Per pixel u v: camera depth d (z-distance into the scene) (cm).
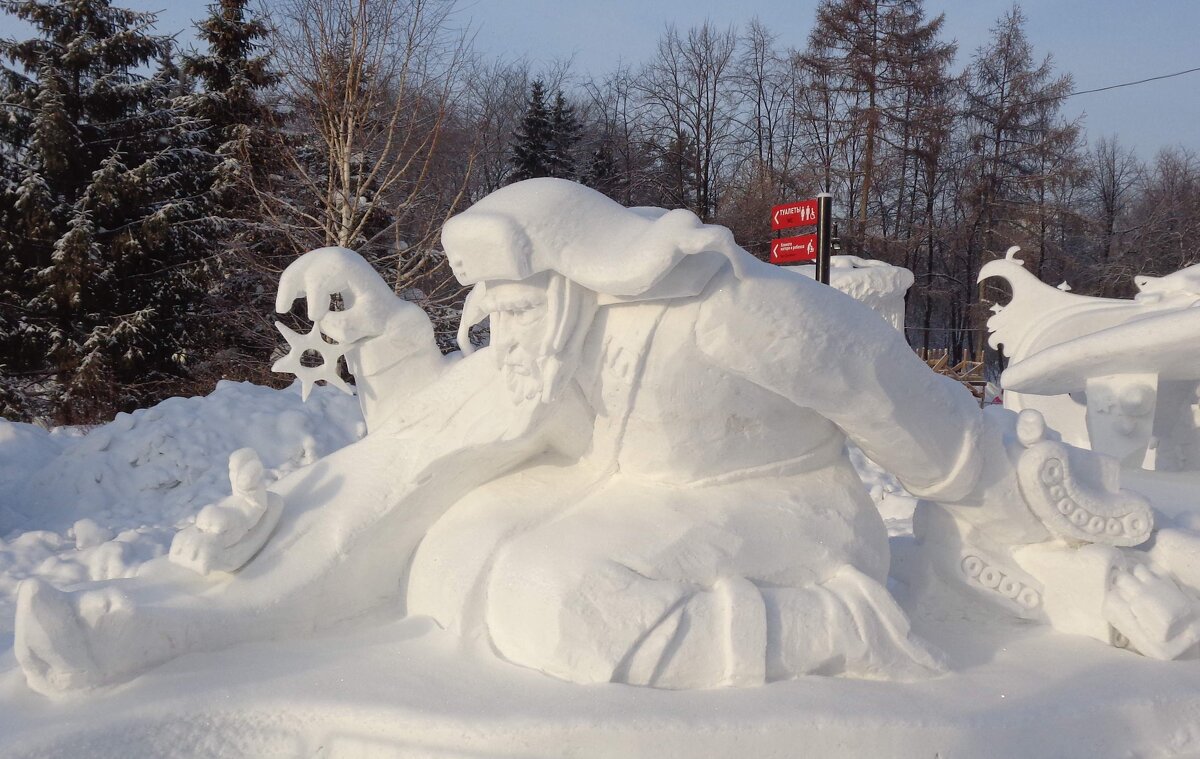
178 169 2447
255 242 2127
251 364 2178
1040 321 805
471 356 359
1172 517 416
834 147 3553
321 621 330
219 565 314
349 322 355
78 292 2155
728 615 287
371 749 260
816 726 266
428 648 303
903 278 1224
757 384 311
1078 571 363
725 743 260
